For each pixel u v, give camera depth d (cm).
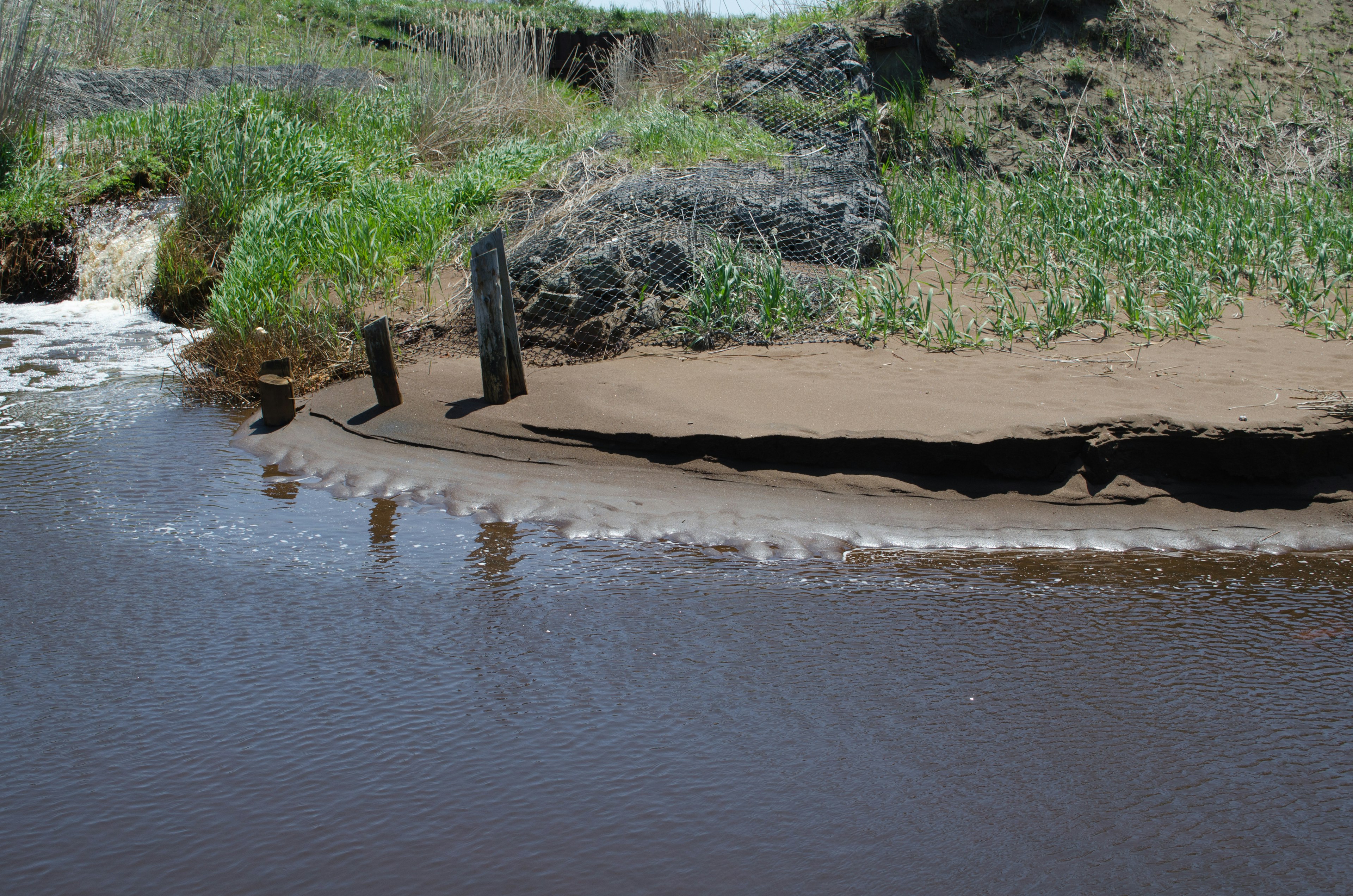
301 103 1614
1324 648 475
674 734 412
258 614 516
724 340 934
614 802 371
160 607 524
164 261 1216
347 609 521
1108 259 1119
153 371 1002
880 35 1595
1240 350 852
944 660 467
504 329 779
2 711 429
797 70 1414
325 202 1305
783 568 565
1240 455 621
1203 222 1212
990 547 591
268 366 815
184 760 396
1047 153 1576
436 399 812
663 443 694
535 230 1062
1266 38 1792
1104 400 709
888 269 1019
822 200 1134
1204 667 460
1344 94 1697
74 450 775
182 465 743
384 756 398
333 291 1048
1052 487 634
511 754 400
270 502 671
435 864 340
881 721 420
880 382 788
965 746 403
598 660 468
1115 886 328
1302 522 604
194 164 1408
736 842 350
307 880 333
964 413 687
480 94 1647
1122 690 442
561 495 661
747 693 440
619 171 1174
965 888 328
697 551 588
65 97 1650
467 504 658
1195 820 360
